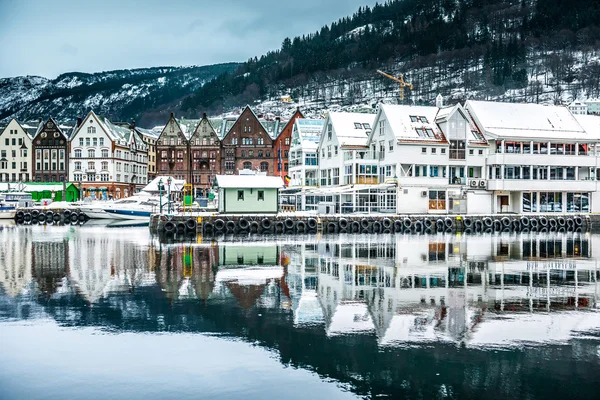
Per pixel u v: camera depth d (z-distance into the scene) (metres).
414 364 13.75
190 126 135.62
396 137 67.69
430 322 17.44
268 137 125.81
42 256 33.94
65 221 77.81
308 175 86.25
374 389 12.37
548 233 58.31
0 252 36.25
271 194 62.12
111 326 16.94
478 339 15.66
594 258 33.88
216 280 24.98
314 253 36.09
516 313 18.62
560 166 72.38
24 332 16.27
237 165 126.31
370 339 15.66
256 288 23.02
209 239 47.88
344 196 71.69
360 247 40.38
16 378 12.88
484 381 12.73
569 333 16.25
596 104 181.00
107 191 120.19
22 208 78.19
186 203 84.94
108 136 120.38
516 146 71.81
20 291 22.27
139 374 13.13
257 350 14.74
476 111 73.31
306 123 89.50
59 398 11.91
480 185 70.06
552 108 77.31
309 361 13.95
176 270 28.06
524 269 28.80
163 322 17.38
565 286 23.75
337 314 18.44
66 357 14.18
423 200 68.31
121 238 48.75
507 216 63.19
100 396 11.99
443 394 12.14
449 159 69.50
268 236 52.09
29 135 122.50
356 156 73.94
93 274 26.67
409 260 32.41
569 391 12.27
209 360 14.02
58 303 20.03
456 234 56.09
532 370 13.39
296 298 21.00
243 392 12.21
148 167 144.75
